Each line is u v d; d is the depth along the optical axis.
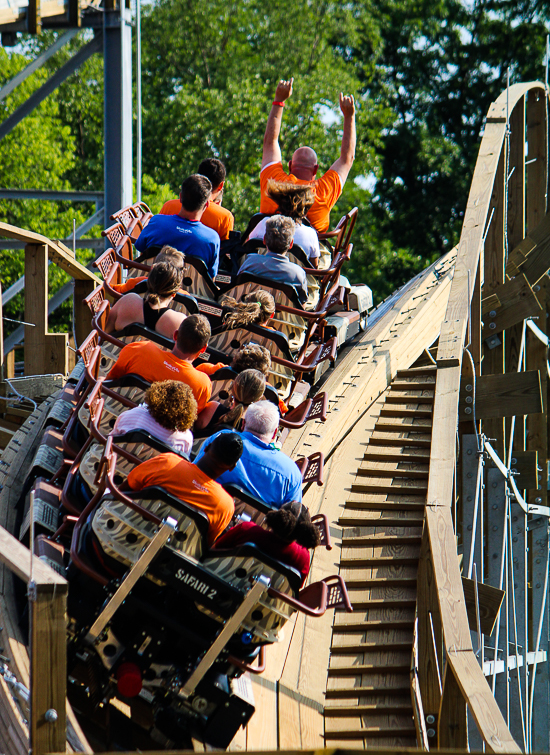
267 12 104.38
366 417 28.78
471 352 31.91
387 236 122.44
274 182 22.56
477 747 30.81
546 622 43.28
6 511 18.86
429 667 17.38
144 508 12.29
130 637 12.78
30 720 9.48
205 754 8.12
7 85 49.84
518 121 40.28
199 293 19.75
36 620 9.43
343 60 113.75
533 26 117.00
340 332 31.20
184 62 106.50
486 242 36.00
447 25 123.75
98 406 14.05
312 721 16.06
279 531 12.81
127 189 50.44
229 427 15.22
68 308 90.38
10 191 51.97
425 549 18.80
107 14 49.00
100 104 110.31
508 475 34.31
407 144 116.56
